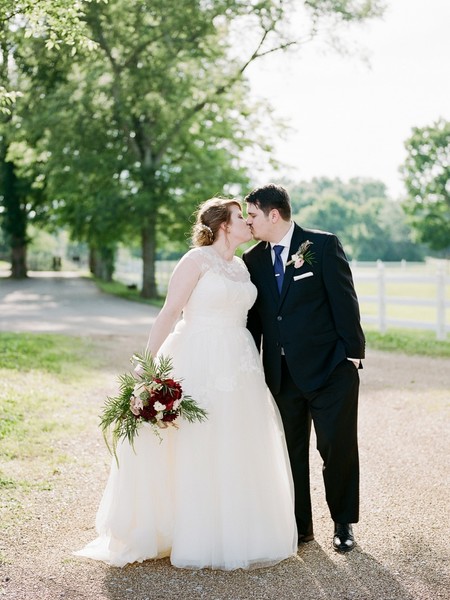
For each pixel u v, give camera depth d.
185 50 22.62
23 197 40.38
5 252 72.31
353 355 3.67
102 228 24.44
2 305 21.80
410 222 66.62
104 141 24.06
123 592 3.23
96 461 5.27
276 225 3.76
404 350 11.73
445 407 7.12
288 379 3.82
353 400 3.75
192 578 3.38
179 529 3.48
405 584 3.33
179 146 26.27
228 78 24.42
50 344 11.16
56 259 56.56
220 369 3.58
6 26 7.26
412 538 3.88
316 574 3.45
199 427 3.50
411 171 65.56
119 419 3.52
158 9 21.61
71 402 7.14
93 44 6.72
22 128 23.42
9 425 5.94
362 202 127.62
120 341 12.30
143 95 23.09
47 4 6.36
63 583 3.31
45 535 3.89
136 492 3.52
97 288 32.47
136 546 3.50
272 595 3.22
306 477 3.89
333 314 3.72
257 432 3.63
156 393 3.33
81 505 4.37
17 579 3.34
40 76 22.33
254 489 3.57
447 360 10.53
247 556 3.50
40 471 4.97
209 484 3.49
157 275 35.00
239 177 25.56
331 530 4.05
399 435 6.14
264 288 3.83
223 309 3.63
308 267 3.72
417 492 4.65
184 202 24.31
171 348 3.71
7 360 9.02
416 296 27.94
